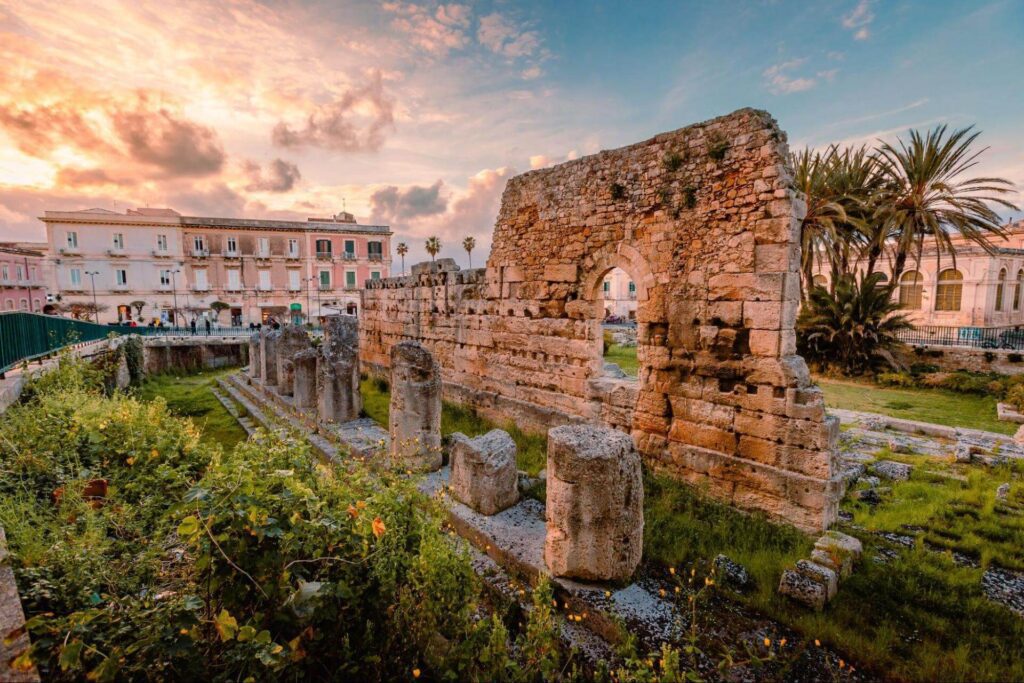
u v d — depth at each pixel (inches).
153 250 1823.3
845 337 779.4
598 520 191.2
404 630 145.6
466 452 267.7
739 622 181.2
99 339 783.7
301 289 2023.9
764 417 279.4
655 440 335.3
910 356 811.4
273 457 175.8
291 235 1993.1
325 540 140.9
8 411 304.0
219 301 1903.3
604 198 366.9
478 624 143.5
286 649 118.0
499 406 477.1
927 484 316.8
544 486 288.8
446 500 262.4
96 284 1772.9
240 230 1913.1
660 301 330.6
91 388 438.3
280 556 126.4
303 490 149.2
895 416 524.4
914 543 244.1
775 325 273.4
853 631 173.5
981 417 521.0
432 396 326.3
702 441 309.6
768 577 206.4
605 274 380.2
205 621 118.7
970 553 234.5
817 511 256.1
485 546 235.6
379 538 141.8
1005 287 1275.8
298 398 508.4
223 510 126.3
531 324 442.3
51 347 519.2
